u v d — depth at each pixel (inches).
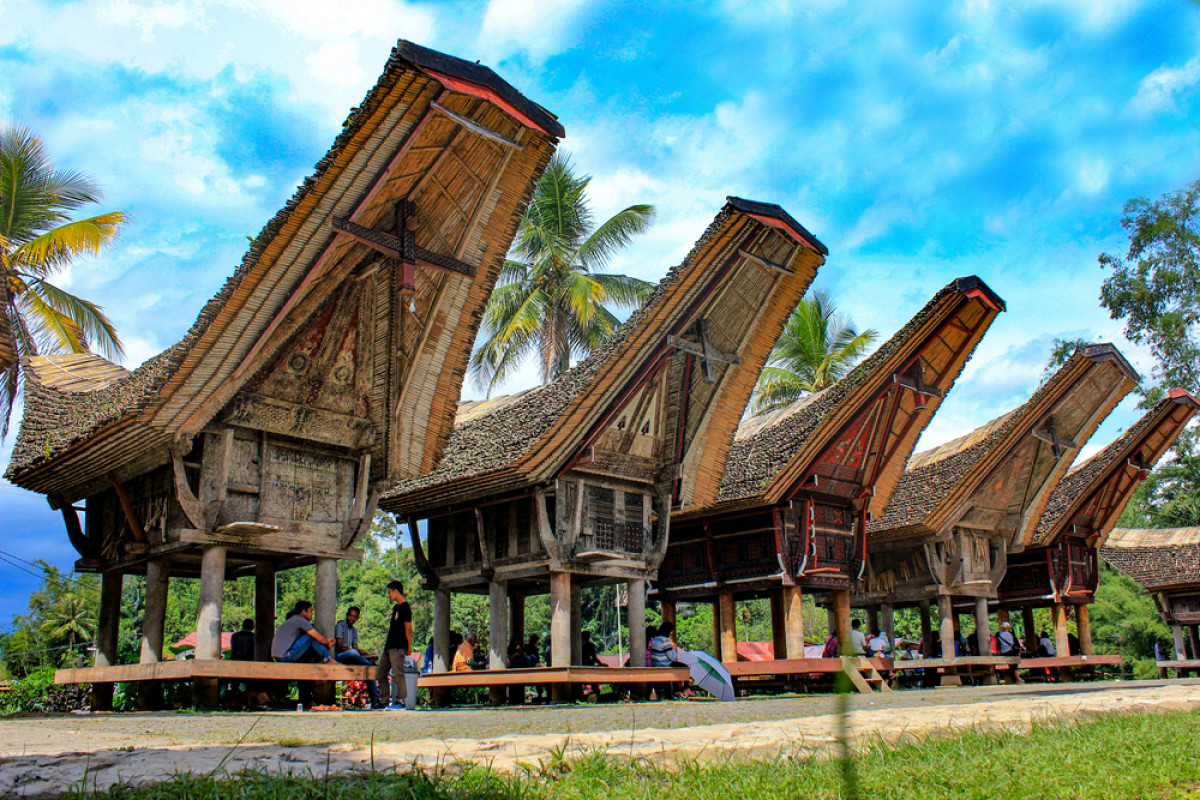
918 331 685.3
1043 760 138.3
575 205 1170.6
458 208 458.9
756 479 708.7
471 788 104.6
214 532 415.5
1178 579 1058.7
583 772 120.2
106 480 474.3
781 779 121.3
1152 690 281.7
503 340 1122.0
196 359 395.5
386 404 465.7
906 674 864.3
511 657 593.0
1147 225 1197.7
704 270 564.1
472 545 637.9
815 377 1317.7
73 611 1573.6
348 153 386.6
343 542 463.5
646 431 612.1
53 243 895.1
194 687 389.4
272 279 399.9
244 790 96.3
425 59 370.9
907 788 120.2
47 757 120.9
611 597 1696.6
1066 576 971.9
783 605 722.2
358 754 127.6
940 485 842.2
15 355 477.1
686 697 587.8
